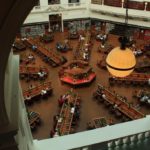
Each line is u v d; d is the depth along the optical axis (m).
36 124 16.98
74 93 19.72
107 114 17.92
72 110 17.25
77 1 30.94
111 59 5.13
